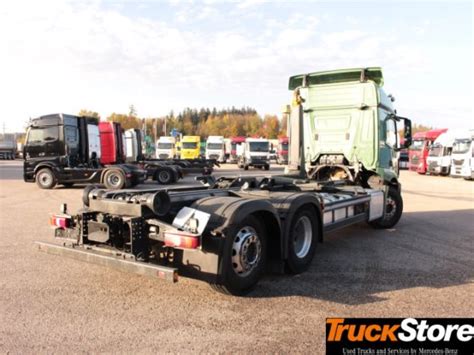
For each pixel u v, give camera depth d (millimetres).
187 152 38750
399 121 9141
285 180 6992
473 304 4270
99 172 15992
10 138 60844
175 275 3707
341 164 8266
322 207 5730
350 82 8094
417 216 10367
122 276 5133
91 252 4301
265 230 4777
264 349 3277
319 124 8445
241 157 38125
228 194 5434
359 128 7988
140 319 3840
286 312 4027
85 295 4469
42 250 4652
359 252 6477
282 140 45062
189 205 4500
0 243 6828
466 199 14391
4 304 4191
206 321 3803
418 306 4207
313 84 8516
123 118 107375
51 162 16266
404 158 42406
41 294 4488
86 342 3369
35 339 3420
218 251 4035
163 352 3213
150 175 19312
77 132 17078
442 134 29984
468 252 6492
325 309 4109
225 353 3209
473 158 24094
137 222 4133
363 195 7281
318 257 6152
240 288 4320
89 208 4680
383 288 4746
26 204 11750
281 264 4820
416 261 5934
